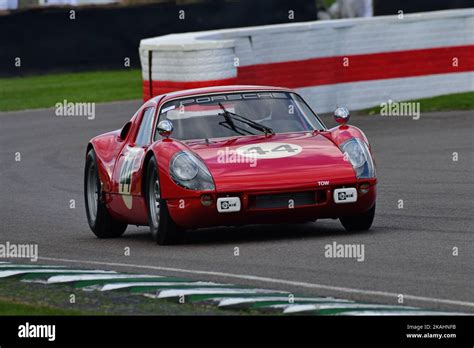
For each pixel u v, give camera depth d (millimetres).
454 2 93812
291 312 21328
